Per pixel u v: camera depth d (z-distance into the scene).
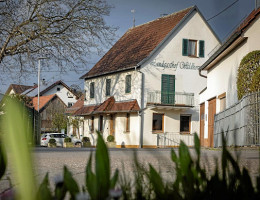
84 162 9.08
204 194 1.05
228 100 18.44
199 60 31.50
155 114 30.42
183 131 31.11
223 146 1.10
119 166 6.37
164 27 32.62
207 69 22.92
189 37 31.33
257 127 10.21
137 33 36.19
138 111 29.98
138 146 29.95
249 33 15.65
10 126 0.62
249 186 1.05
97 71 35.97
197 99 31.33
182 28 31.23
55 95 57.62
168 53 30.95
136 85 30.66
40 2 22.73
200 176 1.08
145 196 1.14
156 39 31.91
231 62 18.03
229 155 1.09
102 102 35.06
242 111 11.40
